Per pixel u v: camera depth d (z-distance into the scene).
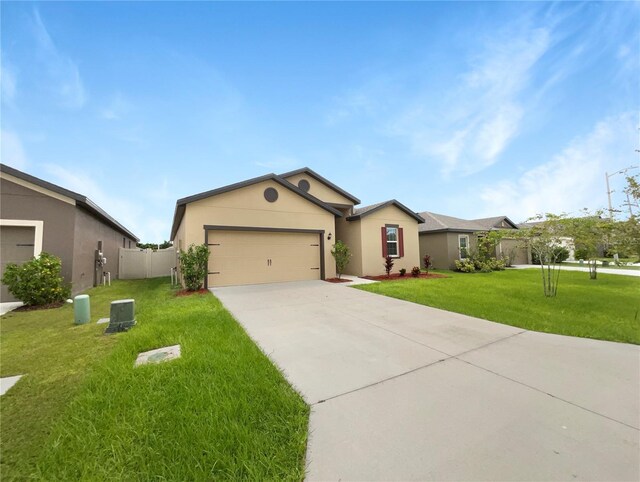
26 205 8.03
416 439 2.17
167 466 1.86
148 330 4.57
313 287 9.50
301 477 1.82
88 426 2.24
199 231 9.41
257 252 10.39
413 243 14.60
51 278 7.34
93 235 10.92
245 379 3.02
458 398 2.76
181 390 2.76
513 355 3.83
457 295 7.93
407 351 3.98
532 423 2.37
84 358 3.65
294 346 4.16
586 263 21.14
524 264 21.06
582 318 5.57
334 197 15.85
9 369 3.34
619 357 3.74
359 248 12.80
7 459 1.95
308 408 2.60
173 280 12.18
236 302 7.17
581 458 1.97
